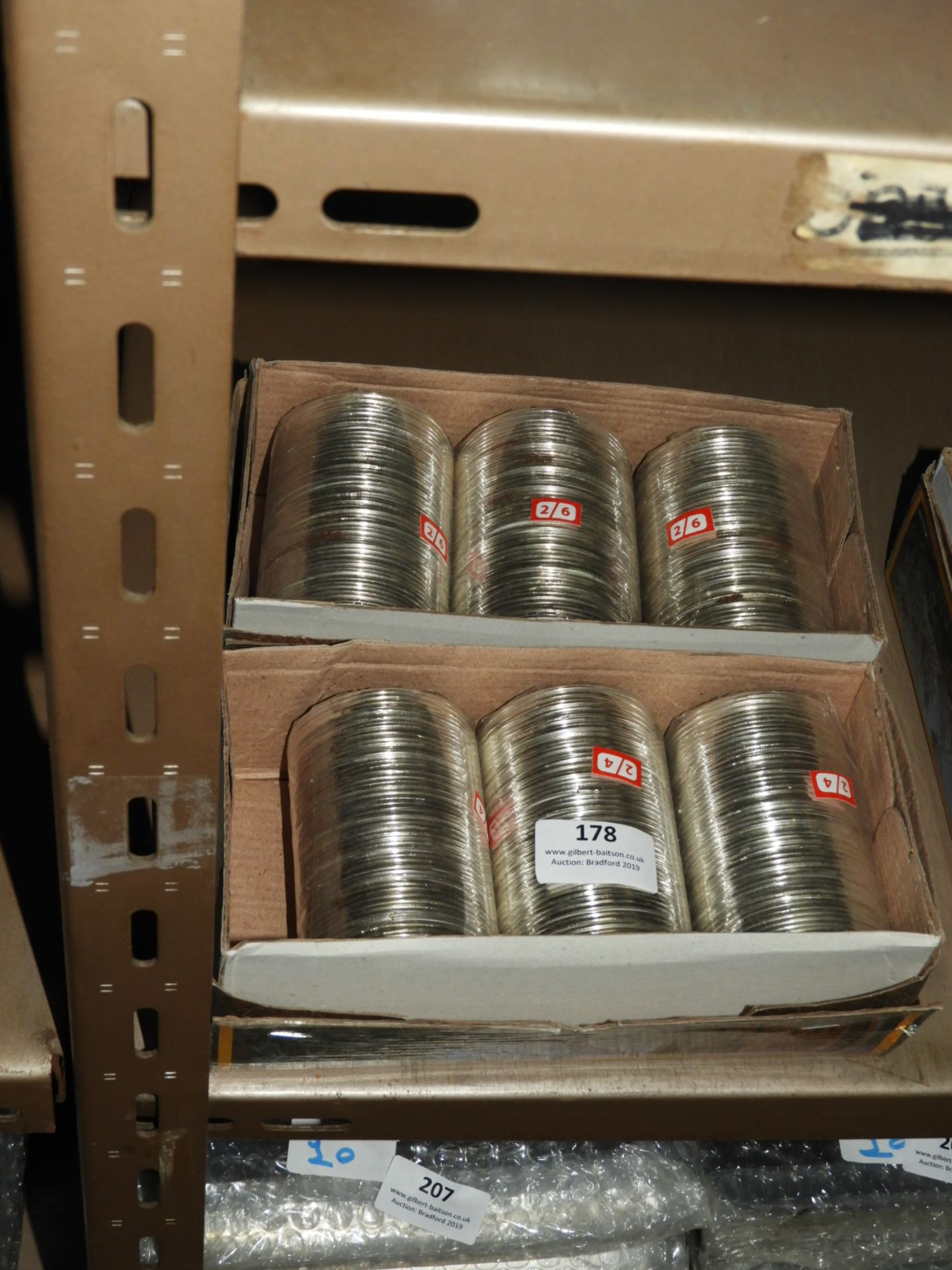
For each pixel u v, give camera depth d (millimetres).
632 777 957
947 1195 1206
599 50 414
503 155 397
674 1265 1166
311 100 385
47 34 354
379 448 1063
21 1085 844
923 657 1185
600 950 791
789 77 416
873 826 1014
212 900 643
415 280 1523
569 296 1538
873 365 1520
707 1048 893
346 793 921
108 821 592
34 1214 1303
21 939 908
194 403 442
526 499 1075
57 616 505
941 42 438
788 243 426
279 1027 816
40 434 445
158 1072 757
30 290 406
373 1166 1109
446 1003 827
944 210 417
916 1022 863
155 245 400
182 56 361
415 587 1037
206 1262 1088
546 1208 1129
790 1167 1200
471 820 943
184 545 485
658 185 408
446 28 411
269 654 977
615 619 1063
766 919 923
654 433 1224
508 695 1044
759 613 1060
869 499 1372
